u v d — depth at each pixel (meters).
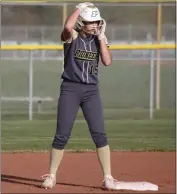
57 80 42.25
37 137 24.12
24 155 19.22
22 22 48.03
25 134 25.02
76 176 15.43
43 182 13.92
